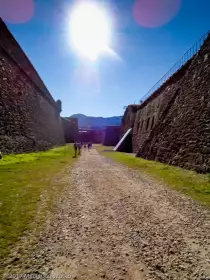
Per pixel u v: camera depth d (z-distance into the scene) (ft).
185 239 16.03
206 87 46.93
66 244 15.01
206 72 48.65
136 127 136.67
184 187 31.65
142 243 15.37
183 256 13.74
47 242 15.12
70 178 38.99
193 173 40.63
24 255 13.37
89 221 19.33
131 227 18.15
